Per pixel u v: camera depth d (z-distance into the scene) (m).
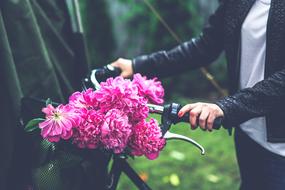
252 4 2.63
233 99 2.44
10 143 2.73
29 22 2.83
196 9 7.90
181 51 2.99
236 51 2.72
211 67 7.91
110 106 2.23
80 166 2.42
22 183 2.39
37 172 2.35
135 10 7.91
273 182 2.72
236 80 2.76
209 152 5.67
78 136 2.21
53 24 3.11
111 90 2.22
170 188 4.85
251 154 2.80
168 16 7.81
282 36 2.56
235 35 2.70
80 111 2.20
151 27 7.88
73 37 3.19
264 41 2.62
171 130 6.27
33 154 2.35
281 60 2.59
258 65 2.65
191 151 5.68
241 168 2.91
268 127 2.65
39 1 3.06
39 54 2.85
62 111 2.19
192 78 7.88
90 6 8.16
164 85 7.86
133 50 8.21
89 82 2.52
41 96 2.85
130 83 2.28
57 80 2.92
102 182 2.44
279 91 2.47
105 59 8.24
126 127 2.20
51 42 3.05
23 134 2.38
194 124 2.33
